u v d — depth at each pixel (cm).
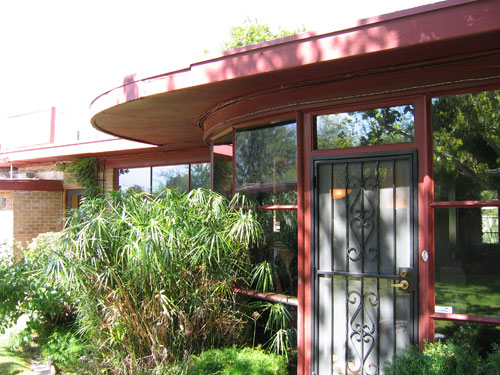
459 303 332
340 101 384
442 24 286
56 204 1177
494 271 322
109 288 400
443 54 330
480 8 275
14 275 522
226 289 423
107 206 434
